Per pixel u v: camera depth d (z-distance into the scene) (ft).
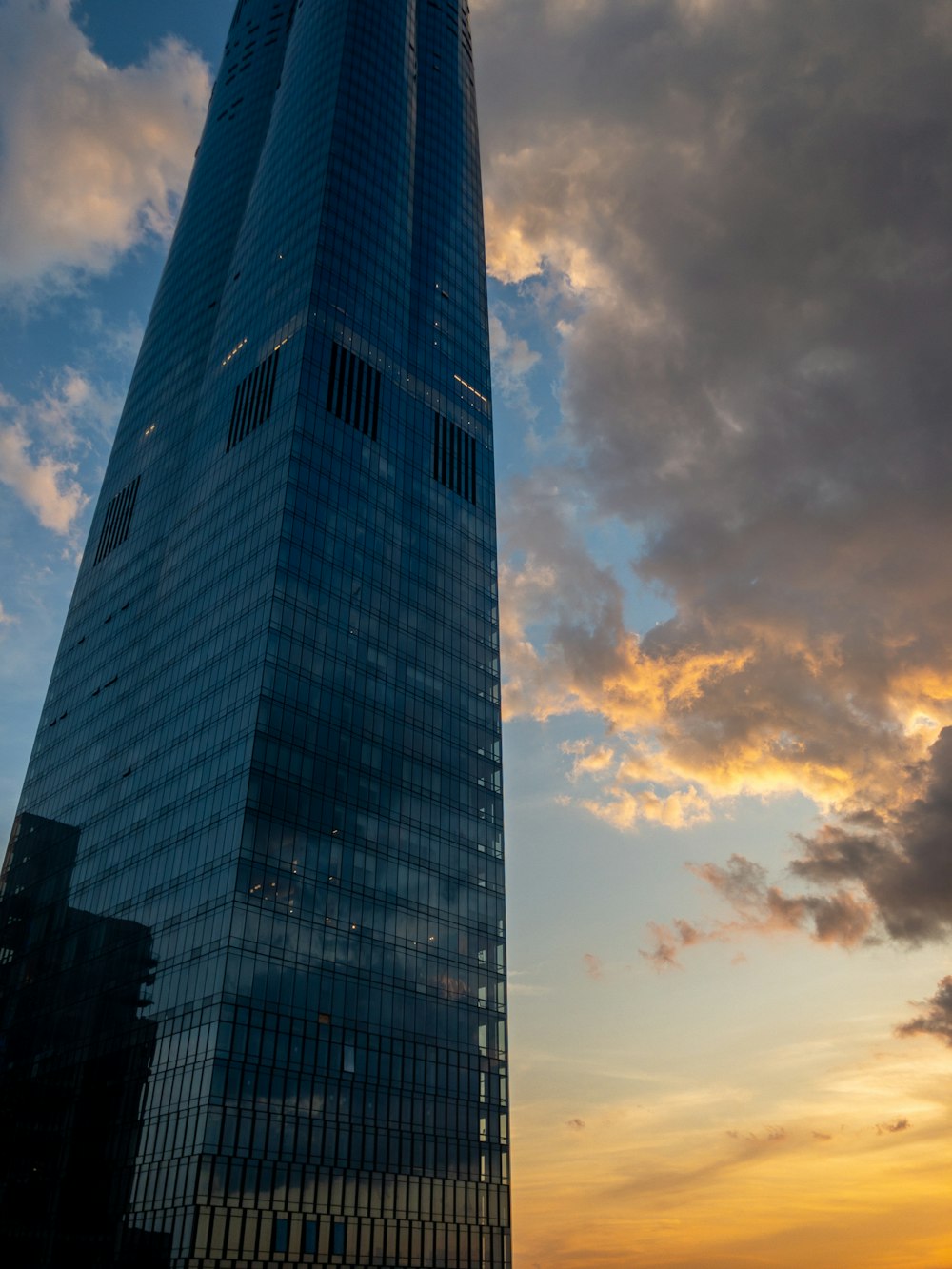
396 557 412.98
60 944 373.40
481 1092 340.80
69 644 492.13
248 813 314.55
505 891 386.93
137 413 545.44
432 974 344.49
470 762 399.85
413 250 515.50
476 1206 321.52
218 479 427.33
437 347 494.59
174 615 409.08
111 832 377.50
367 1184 295.48
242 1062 280.72
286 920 309.01
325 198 468.34
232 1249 260.42
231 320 488.85
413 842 361.10
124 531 492.54
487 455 495.41
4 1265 319.06
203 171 630.74
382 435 435.12
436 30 635.25
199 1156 264.11
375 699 373.81
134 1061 306.55
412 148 547.90
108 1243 281.54
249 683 344.08
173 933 316.40
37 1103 343.26
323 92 523.29
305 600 366.43
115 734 409.69
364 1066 309.83
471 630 432.25
